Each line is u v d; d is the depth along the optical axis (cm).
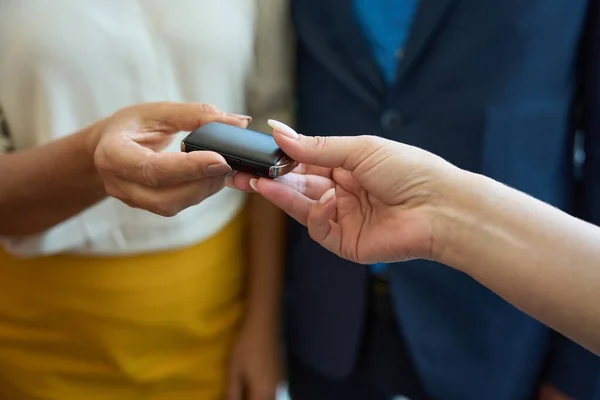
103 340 88
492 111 75
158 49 79
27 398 93
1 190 74
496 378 85
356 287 88
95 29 76
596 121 78
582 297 55
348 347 90
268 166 57
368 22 80
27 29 75
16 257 86
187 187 60
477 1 74
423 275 83
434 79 77
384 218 65
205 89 82
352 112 83
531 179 80
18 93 78
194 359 95
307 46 84
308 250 92
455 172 61
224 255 93
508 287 59
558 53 76
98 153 62
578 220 59
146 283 86
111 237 83
